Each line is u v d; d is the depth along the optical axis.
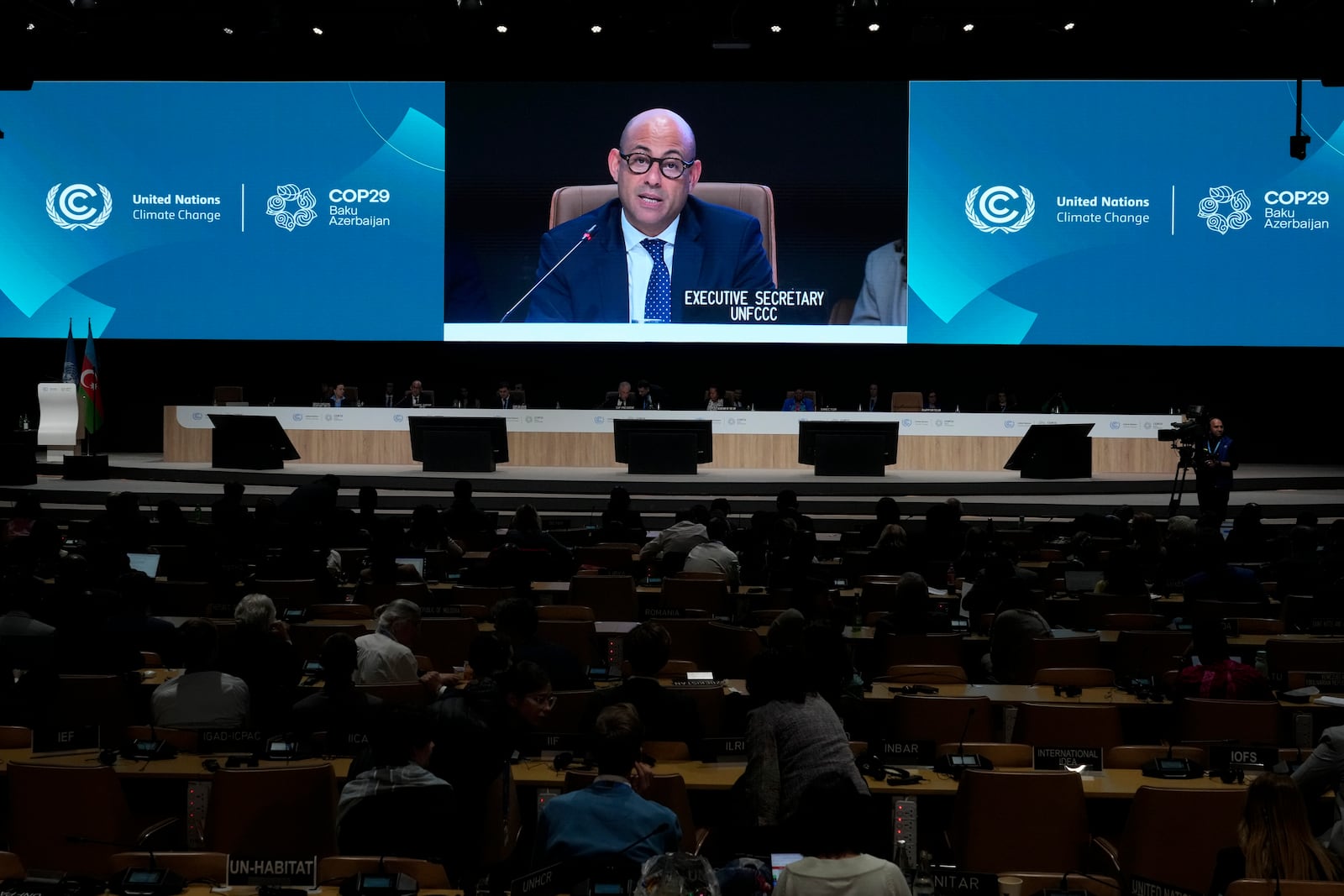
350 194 18.95
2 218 19.03
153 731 5.45
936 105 18.72
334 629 7.68
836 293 18.91
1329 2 14.69
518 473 17.20
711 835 5.21
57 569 8.23
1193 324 18.61
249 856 4.19
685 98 18.88
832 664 5.52
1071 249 18.69
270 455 17.16
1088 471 17.20
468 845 4.86
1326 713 6.43
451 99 18.92
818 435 16.97
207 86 18.86
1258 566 10.69
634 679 5.48
